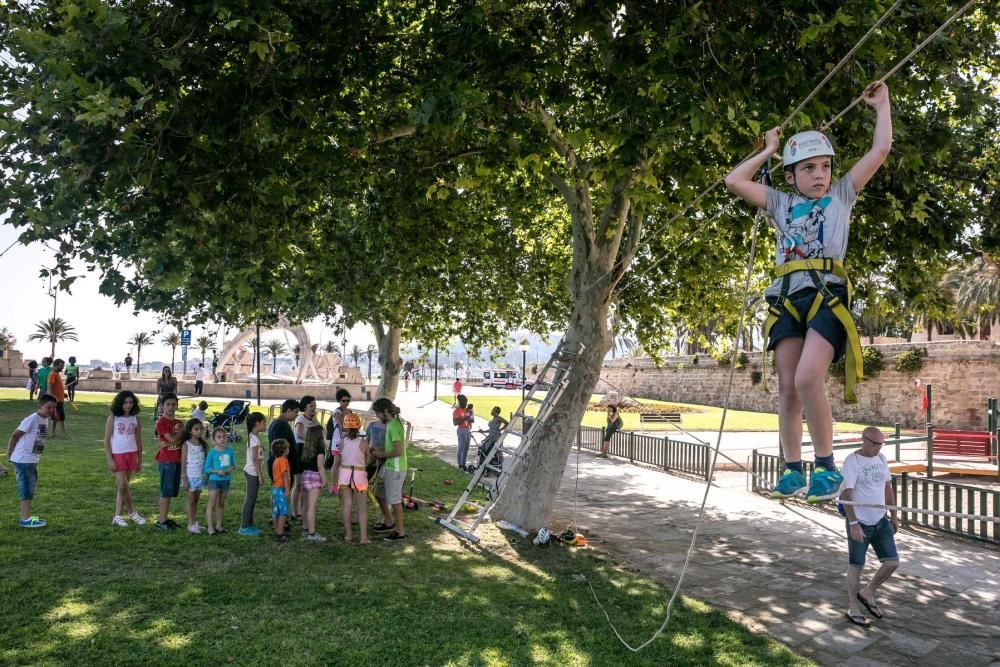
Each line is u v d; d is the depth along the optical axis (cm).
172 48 664
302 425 1038
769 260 1341
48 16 741
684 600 836
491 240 1750
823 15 704
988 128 1003
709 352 1783
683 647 673
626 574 946
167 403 990
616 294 1391
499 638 668
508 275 1855
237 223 758
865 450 795
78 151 627
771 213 251
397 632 667
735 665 634
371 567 888
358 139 916
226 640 623
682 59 743
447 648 634
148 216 726
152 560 845
